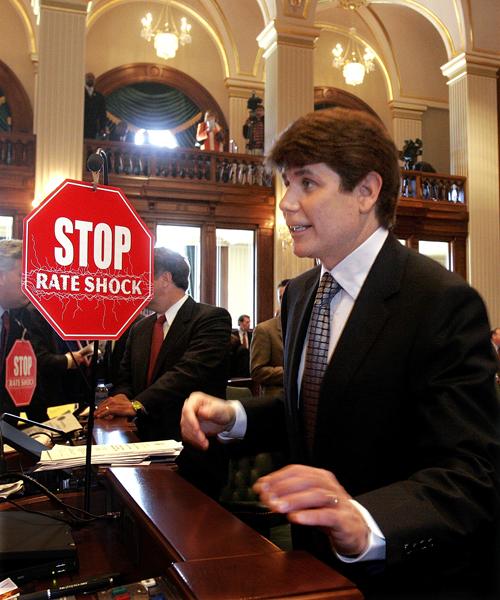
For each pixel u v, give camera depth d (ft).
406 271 4.10
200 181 35.53
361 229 4.22
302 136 4.06
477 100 40.47
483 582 3.54
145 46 46.06
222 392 9.19
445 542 3.10
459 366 3.58
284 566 2.87
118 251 4.80
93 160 4.72
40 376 11.18
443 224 40.57
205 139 38.86
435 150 52.54
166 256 9.37
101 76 44.93
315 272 5.12
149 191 34.76
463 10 39.78
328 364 4.09
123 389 9.78
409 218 39.81
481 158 40.70
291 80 35.32
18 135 32.86
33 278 4.42
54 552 3.55
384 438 3.85
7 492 5.14
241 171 36.81
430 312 3.77
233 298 36.73
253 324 36.70
